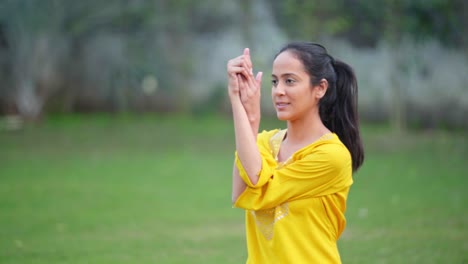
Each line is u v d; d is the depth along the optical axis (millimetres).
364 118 21469
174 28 21750
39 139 17891
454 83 20109
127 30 21719
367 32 18359
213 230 8133
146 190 11078
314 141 3238
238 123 3090
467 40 17281
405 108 20344
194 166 13789
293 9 17328
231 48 22469
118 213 9188
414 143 16734
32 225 8352
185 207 9672
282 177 3092
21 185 11438
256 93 3176
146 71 22188
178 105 23547
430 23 17172
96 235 7797
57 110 23641
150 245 7266
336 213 3195
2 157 14852
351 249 6965
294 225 3111
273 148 3357
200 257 6719
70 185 11477
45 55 21562
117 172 12984
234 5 20859
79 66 23016
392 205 9531
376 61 21250
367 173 12578
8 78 21969
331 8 17125
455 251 6797
